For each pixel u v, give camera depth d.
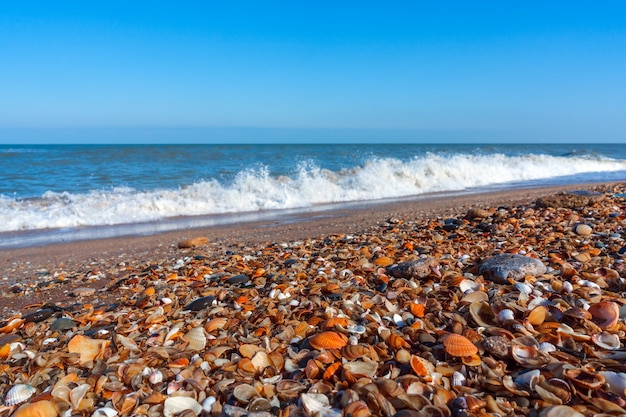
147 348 2.62
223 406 1.89
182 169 17.72
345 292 3.32
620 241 4.39
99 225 8.65
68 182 13.74
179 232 7.73
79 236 7.61
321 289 3.40
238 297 3.45
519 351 2.12
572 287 3.04
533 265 3.41
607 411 1.67
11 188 12.34
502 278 3.31
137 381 2.16
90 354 2.56
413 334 2.47
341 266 4.28
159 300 3.64
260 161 21.62
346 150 38.78
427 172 14.77
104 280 4.81
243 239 6.78
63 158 22.53
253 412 1.79
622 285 3.07
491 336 2.28
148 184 13.30
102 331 2.98
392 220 7.39
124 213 9.44
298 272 4.16
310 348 2.41
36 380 2.32
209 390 2.04
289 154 27.67
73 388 2.14
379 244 5.25
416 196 12.06
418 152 32.97
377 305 3.03
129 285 4.41
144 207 9.75
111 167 18.67
